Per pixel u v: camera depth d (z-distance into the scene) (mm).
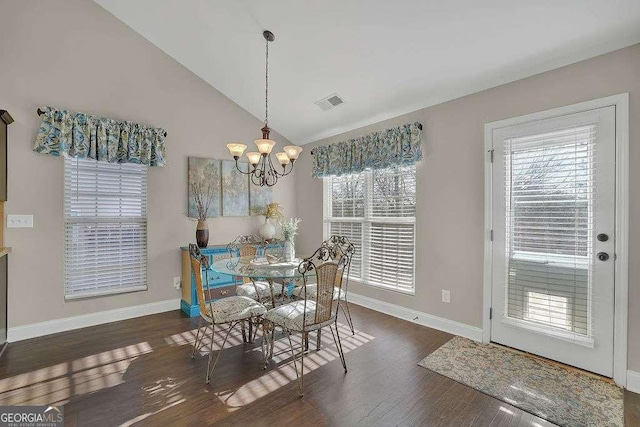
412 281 3619
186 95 3992
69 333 3162
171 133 3879
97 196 3438
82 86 3287
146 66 3686
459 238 3133
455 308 3172
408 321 3553
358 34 2775
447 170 3225
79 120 3176
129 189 3627
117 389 2195
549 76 2561
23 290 3016
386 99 3488
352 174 4242
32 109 3039
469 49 2600
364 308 4027
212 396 2129
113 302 3512
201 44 3529
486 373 2410
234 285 3924
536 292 2637
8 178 2934
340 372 2447
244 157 4523
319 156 4578
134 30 3588
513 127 2756
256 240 4441
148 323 3455
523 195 2705
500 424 1860
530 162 2664
